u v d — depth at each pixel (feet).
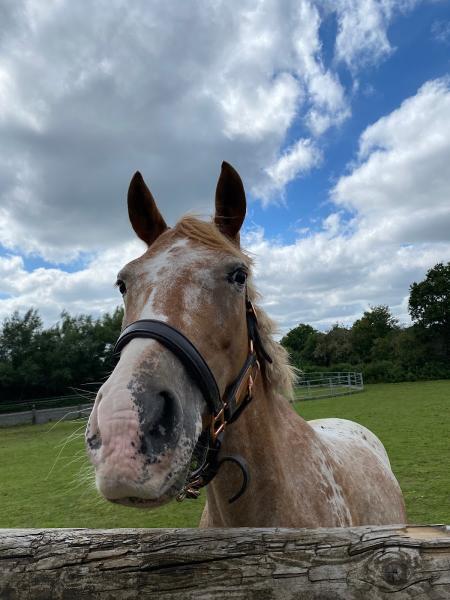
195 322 4.55
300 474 6.08
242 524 5.38
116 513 17.75
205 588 3.13
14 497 21.70
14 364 100.01
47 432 57.98
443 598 2.83
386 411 45.19
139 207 6.27
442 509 15.30
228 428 5.30
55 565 3.35
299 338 147.95
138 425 3.47
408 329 118.93
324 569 3.03
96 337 104.73
